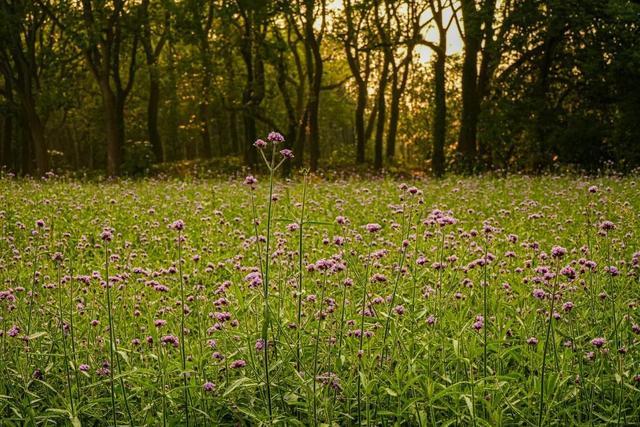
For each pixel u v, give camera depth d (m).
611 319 5.45
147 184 20.27
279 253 6.49
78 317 5.70
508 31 28.33
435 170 30.72
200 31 33.25
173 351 5.22
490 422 4.11
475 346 4.62
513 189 16.28
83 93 49.97
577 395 4.35
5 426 4.05
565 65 30.28
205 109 45.91
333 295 5.91
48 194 16.02
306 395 4.11
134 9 34.69
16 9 32.12
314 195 15.78
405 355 4.62
